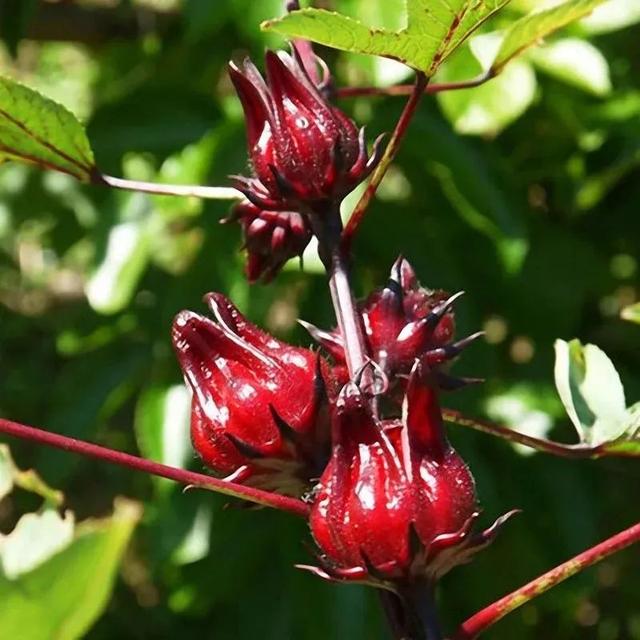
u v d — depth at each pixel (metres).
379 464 0.32
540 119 0.73
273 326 0.73
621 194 0.77
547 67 0.66
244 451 0.34
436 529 0.31
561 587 0.73
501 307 0.73
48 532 0.36
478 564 0.74
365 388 0.33
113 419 1.00
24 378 1.01
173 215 0.69
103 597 0.34
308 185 0.35
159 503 0.70
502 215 0.67
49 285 1.08
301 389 0.34
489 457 0.71
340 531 0.32
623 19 0.66
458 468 0.32
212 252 0.68
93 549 0.33
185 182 0.65
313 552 0.32
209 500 0.70
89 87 0.92
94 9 0.84
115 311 0.72
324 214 0.36
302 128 0.35
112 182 0.41
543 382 0.72
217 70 0.76
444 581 0.75
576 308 0.73
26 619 0.33
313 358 0.35
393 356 0.35
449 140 0.67
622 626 0.93
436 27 0.34
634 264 0.78
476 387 0.69
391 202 0.70
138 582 0.93
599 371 0.43
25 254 1.04
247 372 0.35
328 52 0.68
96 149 0.70
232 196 0.39
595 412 0.43
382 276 0.70
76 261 1.02
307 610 0.69
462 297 0.69
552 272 0.73
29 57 1.06
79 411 0.75
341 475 0.32
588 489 0.72
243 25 0.64
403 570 0.31
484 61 0.46
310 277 0.68
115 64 0.86
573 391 0.43
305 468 0.34
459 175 0.66
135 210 0.70
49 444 0.33
